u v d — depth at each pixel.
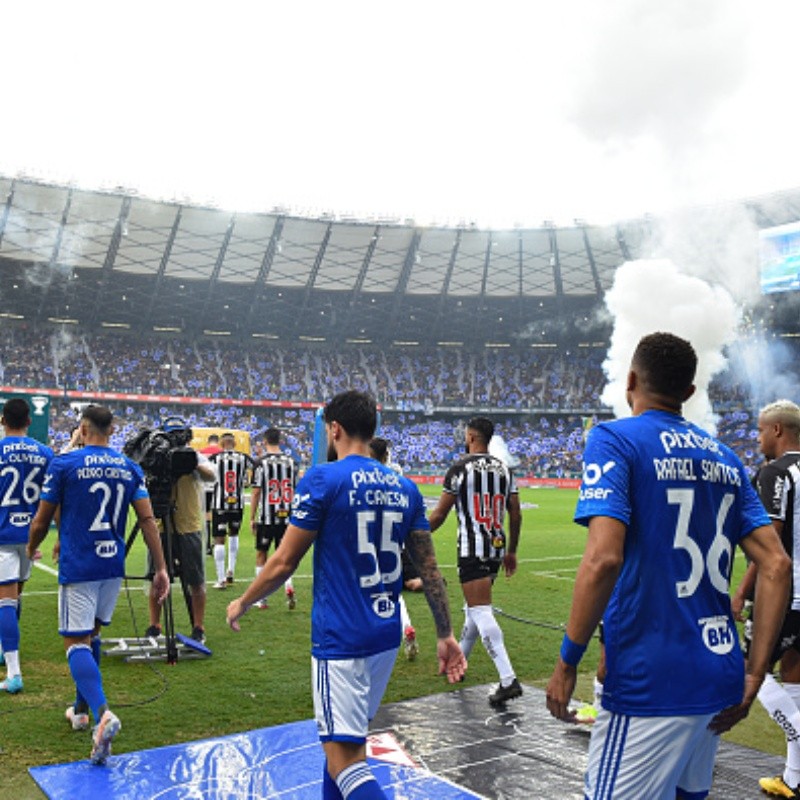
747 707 2.33
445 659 3.22
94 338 48.88
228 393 49.31
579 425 53.75
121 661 6.48
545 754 4.50
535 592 10.23
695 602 2.27
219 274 44.94
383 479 3.16
